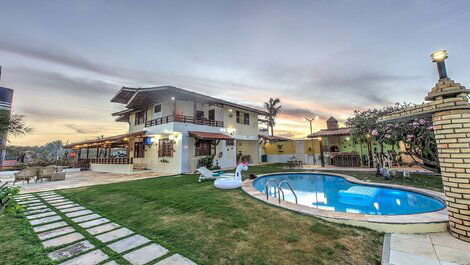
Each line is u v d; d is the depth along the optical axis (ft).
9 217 18.61
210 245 12.46
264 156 94.17
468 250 11.39
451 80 13.35
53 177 44.09
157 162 63.62
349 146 70.54
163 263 10.52
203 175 39.52
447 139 13.58
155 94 60.18
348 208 25.89
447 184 13.66
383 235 13.85
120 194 28.32
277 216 17.37
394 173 37.93
